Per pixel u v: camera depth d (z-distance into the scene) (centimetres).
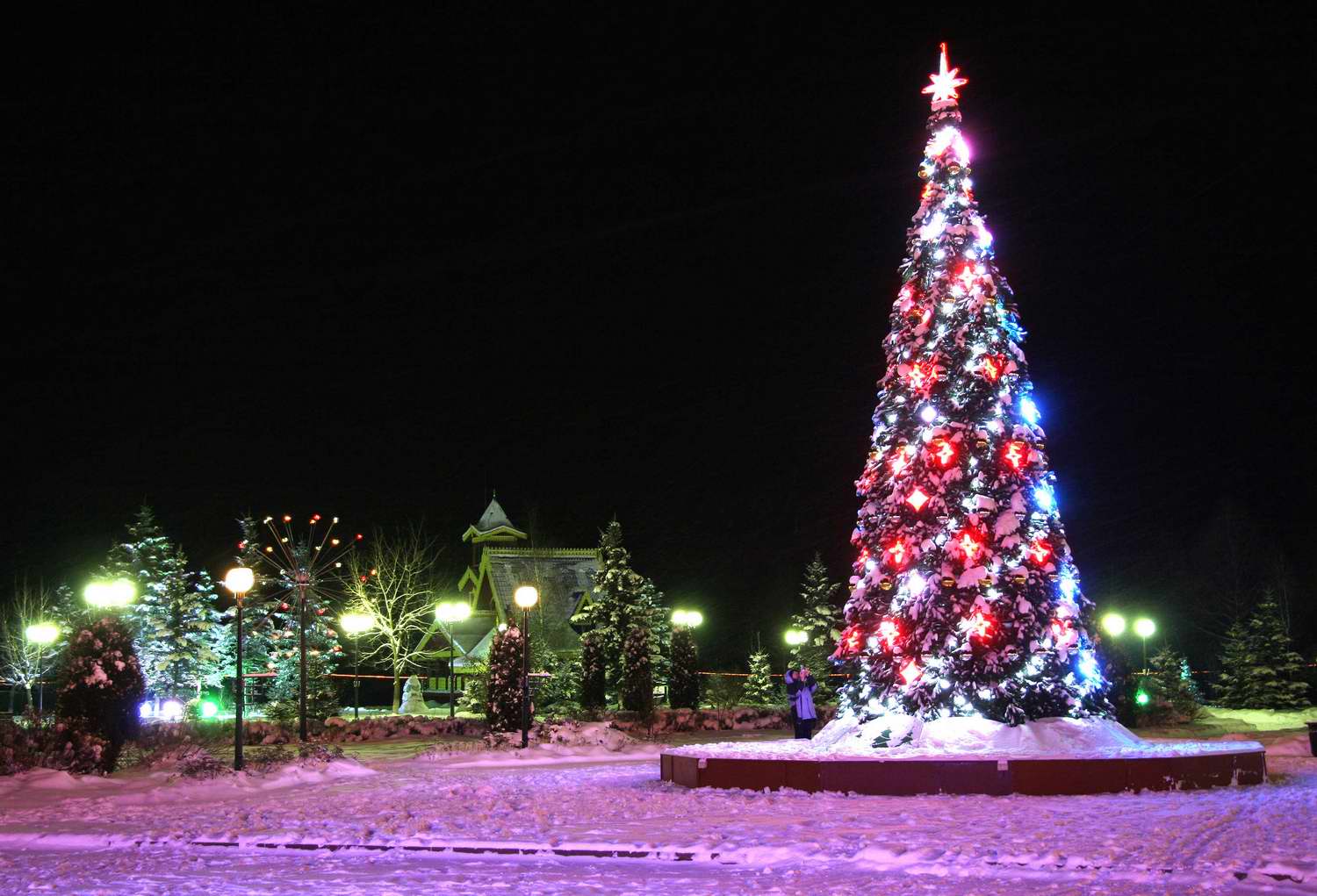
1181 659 4244
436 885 1020
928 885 945
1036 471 1961
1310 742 2497
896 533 1977
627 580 4647
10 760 2103
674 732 3431
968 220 2056
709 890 970
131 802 1775
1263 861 966
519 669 3034
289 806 1620
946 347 2003
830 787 1664
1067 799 1544
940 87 2147
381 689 5778
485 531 5766
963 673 1862
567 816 1436
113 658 2270
